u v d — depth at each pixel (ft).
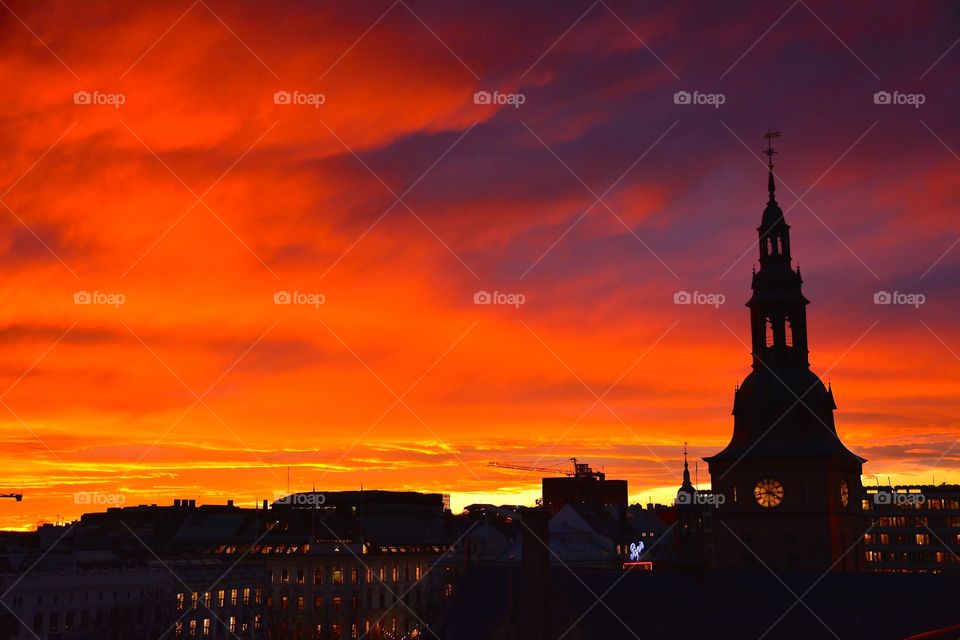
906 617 232.73
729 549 335.88
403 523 600.39
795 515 328.29
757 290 347.97
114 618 402.52
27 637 359.66
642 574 255.70
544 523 231.71
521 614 229.45
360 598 538.06
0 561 409.28
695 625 236.84
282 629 503.61
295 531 560.61
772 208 349.61
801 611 240.94
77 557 451.53
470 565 263.49
